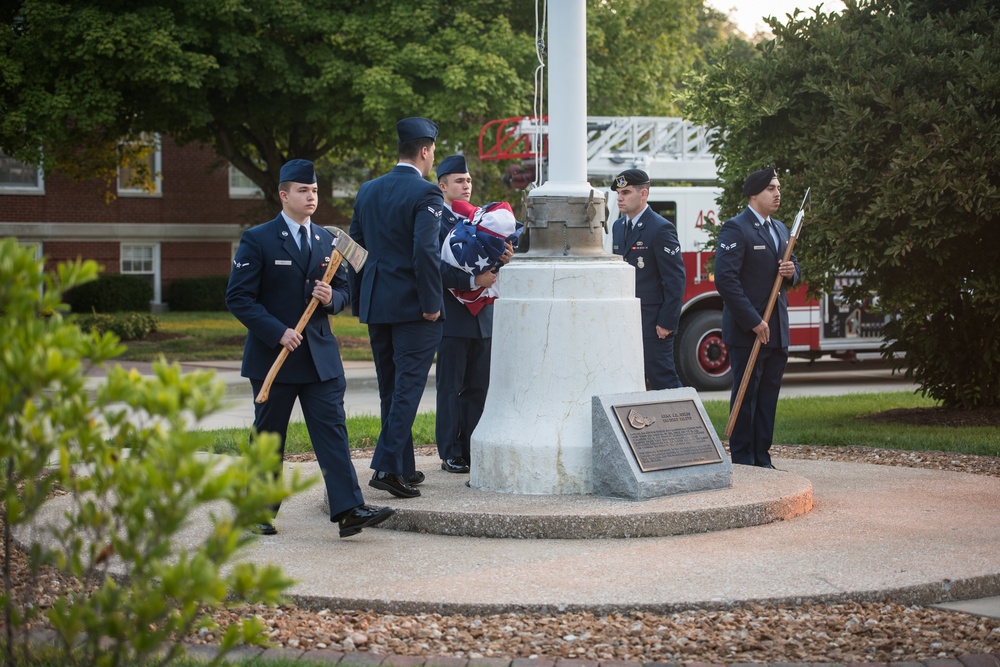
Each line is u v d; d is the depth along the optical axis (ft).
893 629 14.74
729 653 13.82
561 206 22.27
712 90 37.04
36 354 9.17
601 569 17.07
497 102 67.05
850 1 36.78
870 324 54.03
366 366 62.64
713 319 51.24
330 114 69.36
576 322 21.66
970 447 29.66
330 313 19.76
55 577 16.83
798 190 34.32
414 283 21.31
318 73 69.00
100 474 9.62
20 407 9.61
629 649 13.94
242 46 65.21
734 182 37.76
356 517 19.10
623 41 81.92
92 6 64.64
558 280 21.79
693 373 50.98
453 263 23.88
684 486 20.93
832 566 17.10
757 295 26.12
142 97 68.28
